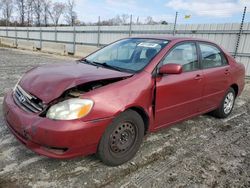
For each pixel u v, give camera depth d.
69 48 20.31
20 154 2.89
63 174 2.58
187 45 3.63
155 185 2.52
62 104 2.36
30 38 25.41
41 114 2.39
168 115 3.28
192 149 3.37
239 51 10.38
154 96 2.97
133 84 2.76
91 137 2.43
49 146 2.33
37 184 2.40
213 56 4.14
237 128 4.29
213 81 3.98
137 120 2.84
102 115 2.45
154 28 13.55
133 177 2.63
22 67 9.99
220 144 3.60
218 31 10.93
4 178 2.44
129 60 3.28
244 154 3.33
